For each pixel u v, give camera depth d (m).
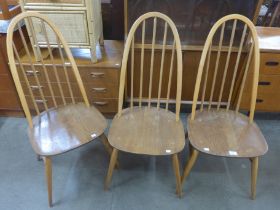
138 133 1.10
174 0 1.36
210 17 1.41
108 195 1.27
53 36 1.38
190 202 1.24
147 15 1.08
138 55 1.54
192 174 1.38
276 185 1.33
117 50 1.64
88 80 1.51
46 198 1.25
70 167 1.42
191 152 1.20
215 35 1.47
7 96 1.63
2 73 1.50
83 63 1.47
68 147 1.02
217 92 1.69
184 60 1.54
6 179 1.34
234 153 1.01
